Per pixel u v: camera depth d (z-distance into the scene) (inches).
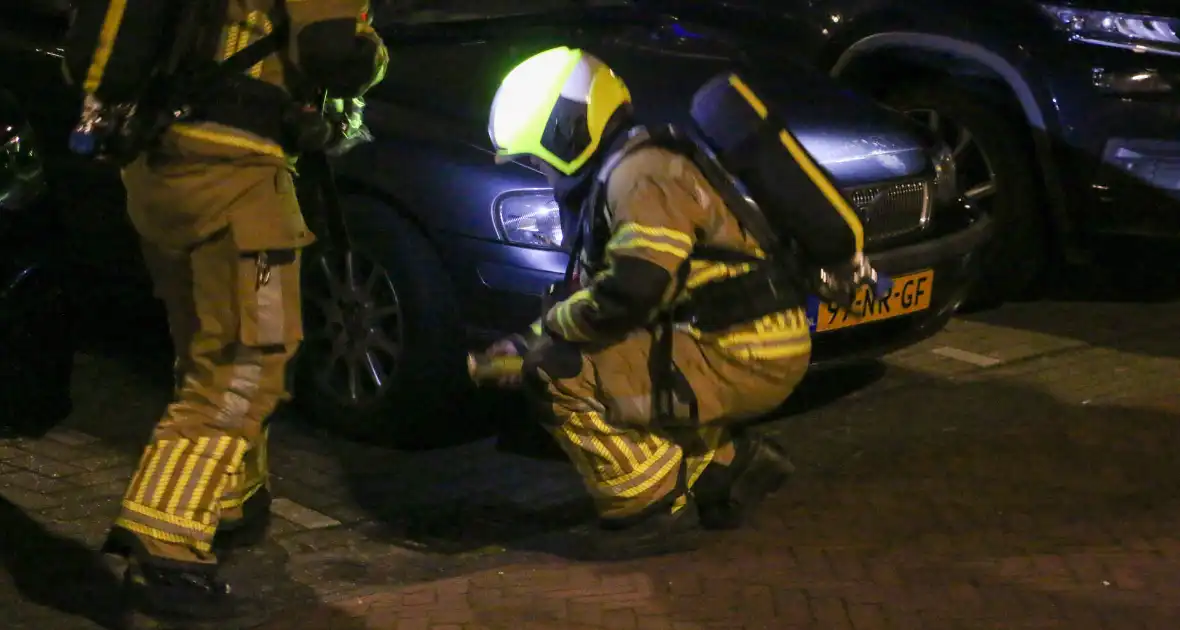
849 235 128.9
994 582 144.1
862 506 162.9
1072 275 261.9
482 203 161.5
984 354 219.0
